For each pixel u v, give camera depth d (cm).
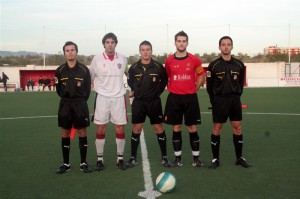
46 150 670
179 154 549
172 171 518
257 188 435
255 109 1316
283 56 5381
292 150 639
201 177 484
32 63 5825
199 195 414
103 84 523
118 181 474
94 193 428
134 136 552
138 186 452
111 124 972
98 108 521
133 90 541
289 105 1457
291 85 3459
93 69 530
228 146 679
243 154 615
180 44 515
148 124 970
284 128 873
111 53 523
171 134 838
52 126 970
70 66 499
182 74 518
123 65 531
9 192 434
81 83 499
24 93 2802
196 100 531
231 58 520
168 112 533
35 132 873
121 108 526
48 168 545
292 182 456
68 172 522
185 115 533
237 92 520
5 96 2378
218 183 457
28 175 507
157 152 646
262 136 775
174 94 526
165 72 540
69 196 418
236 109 525
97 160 581
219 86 519
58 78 502
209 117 1115
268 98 1853
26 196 420
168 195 416
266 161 565
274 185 445
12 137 805
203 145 704
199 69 529
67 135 522
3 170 534
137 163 569
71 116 505
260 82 3475
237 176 486
